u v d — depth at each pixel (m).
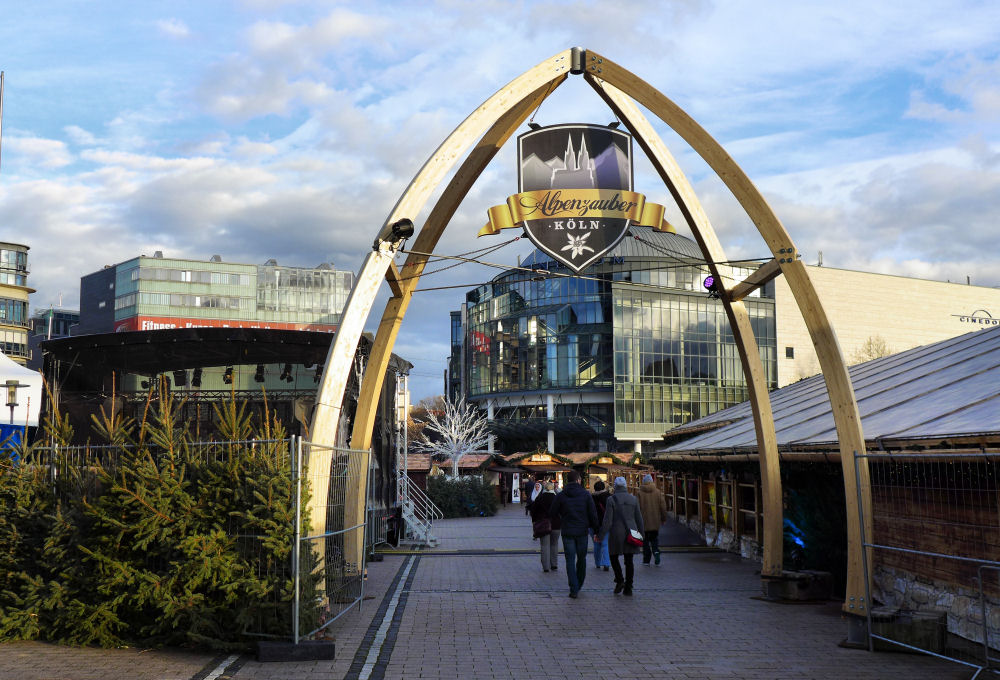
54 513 9.05
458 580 14.40
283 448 8.73
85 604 8.49
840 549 12.98
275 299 159.00
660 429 90.50
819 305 10.09
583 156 11.31
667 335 92.25
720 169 10.79
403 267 11.74
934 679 7.44
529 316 95.94
